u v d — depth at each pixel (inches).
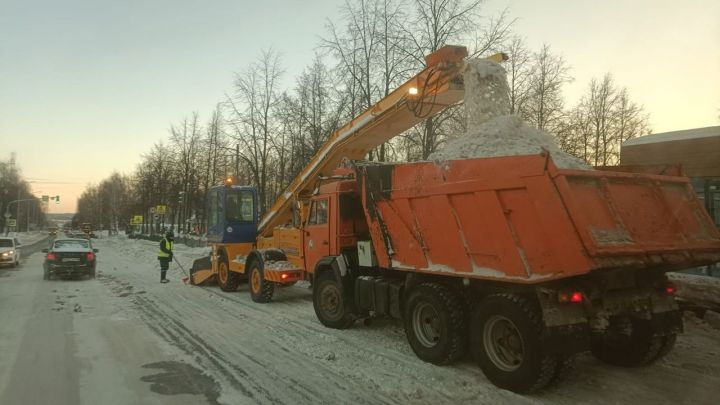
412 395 209.2
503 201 211.6
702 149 454.3
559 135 913.5
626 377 234.1
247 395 209.8
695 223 235.1
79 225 5477.4
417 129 716.0
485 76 292.0
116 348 286.7
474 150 245.1
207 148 1238.9
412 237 261.7
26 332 328.5
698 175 455.5
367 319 341.4
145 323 358.3
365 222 349.7
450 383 223.8
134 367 249.6
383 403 201.3
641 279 226.7
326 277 346.0
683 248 211.5
